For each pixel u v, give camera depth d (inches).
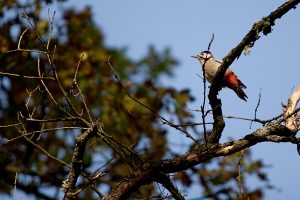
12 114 546.3
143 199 362.0
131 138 525.3
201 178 497.7
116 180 495.8
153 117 536.7
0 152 548.7
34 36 501.4
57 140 530.9
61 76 526.3
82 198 486.6
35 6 523.8
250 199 441.1
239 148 315.9
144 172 315.3
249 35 332.2
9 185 547.2
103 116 532.1
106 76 561.0
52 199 543.8
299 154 316.5
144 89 556.7
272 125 317.4
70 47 559.2
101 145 502.9
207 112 313.7
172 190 321.4
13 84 541.6
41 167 538.3
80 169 309.1
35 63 523.5
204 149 318.3
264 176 477.1
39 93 533.0
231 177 490.6
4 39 522.9
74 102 508.1
